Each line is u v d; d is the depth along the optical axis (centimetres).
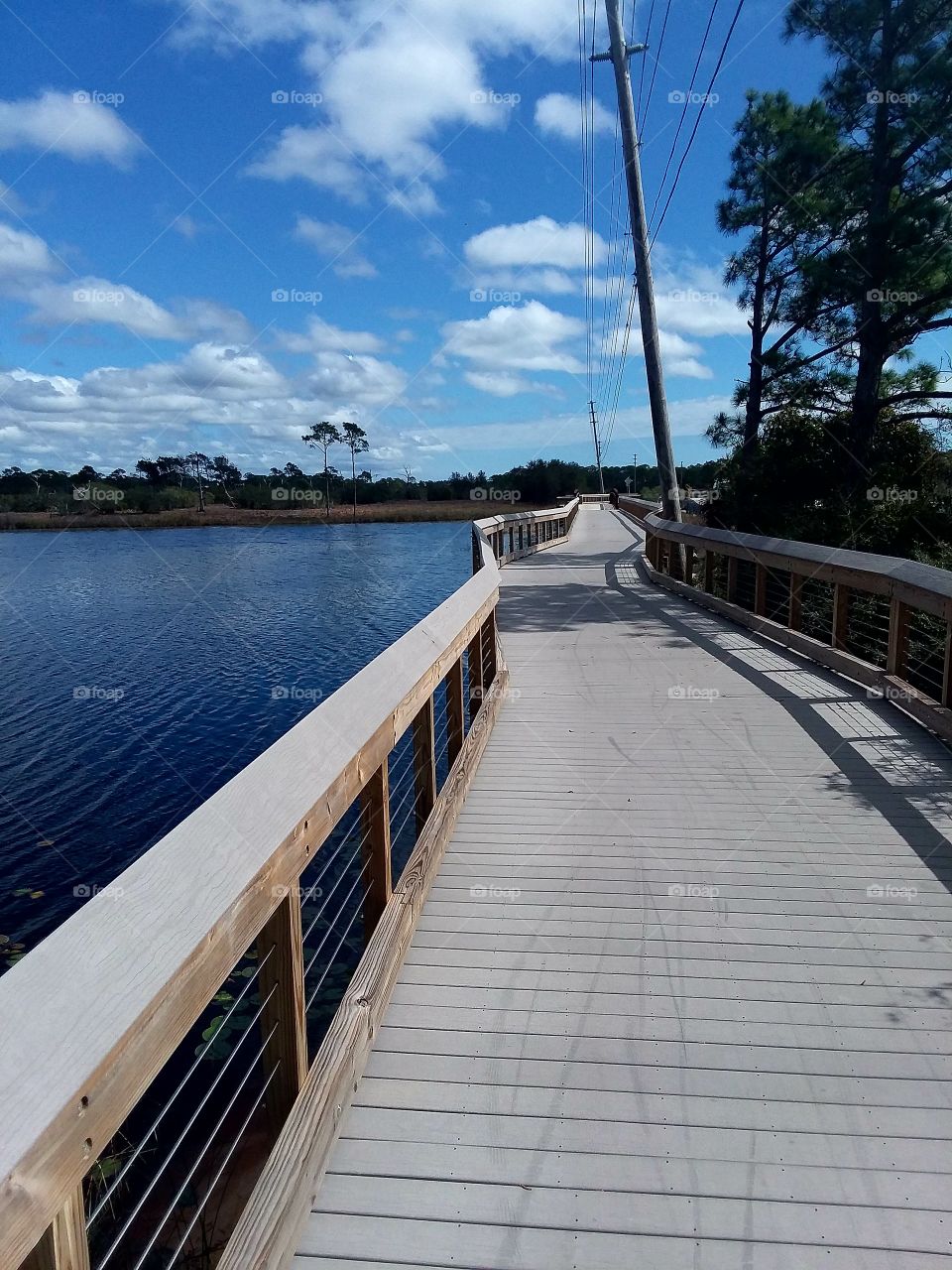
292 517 5066
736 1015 245
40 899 584
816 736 491
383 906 273
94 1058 103
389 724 272
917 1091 215
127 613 1761
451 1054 230
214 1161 308
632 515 2981
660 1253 172
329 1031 216
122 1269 256
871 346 1218
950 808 387
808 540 1177
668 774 440
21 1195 90
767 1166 193
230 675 1197
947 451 1256
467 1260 171
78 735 929
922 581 511
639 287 1325
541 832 372
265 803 172
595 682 644
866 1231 177
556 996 255
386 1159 196
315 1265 171
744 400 1547
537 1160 196
